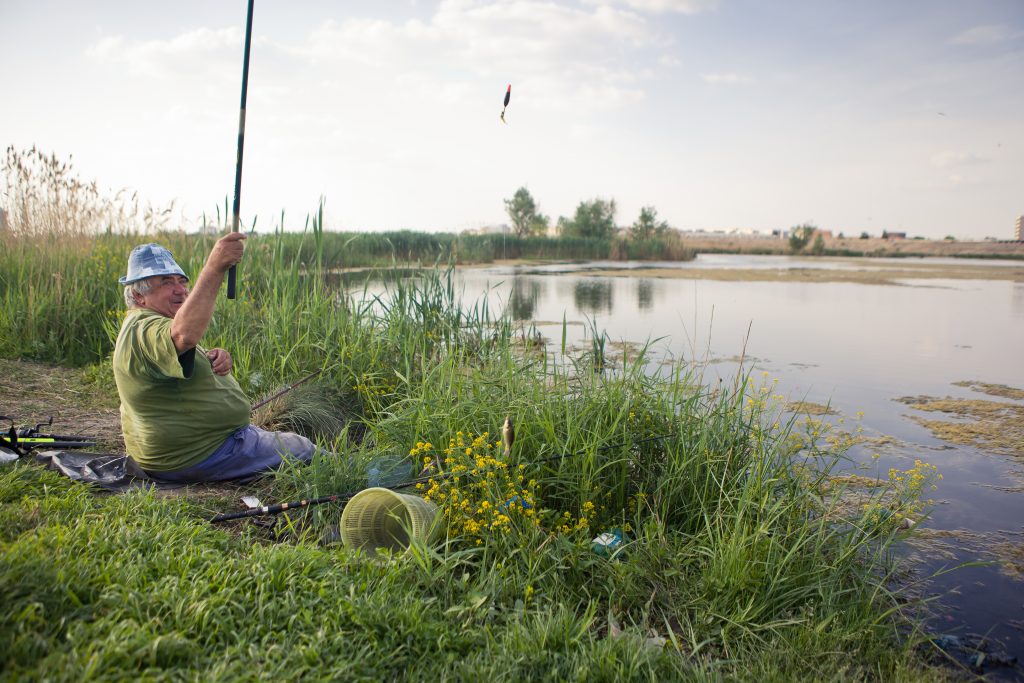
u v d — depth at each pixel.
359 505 3.72
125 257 9.10
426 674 2.57
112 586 2.58
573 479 4.48
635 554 3.89
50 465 4.27
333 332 7.33
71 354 7.59
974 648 3.51
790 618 3.54
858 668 3.19
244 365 6.61
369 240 21.78
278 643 2.50
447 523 3.94
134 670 2.15
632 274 30.39
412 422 5.17
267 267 9.62
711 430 4.86
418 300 8.16
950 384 9.09
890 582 4.10
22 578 2.45
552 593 3.51
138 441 4.27
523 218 52.50
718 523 3.94
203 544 3.14
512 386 5.34
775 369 9.75
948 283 29.31
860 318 16.00
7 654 2.10
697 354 10.66
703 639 3.38
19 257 8.69
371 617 2.73
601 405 5.00
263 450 4.57
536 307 16.16
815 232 96.50
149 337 3.93
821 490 4.97
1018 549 4.53
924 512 5.05
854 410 7.70
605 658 2.83
